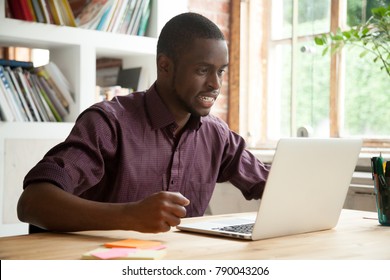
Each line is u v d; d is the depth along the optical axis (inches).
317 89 121.4
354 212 71.4
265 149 131.8
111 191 64.3
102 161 59.0
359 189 96.7
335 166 54.3
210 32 60.9
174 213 47.5
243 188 74.8
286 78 129.2
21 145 101.0
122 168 62.9
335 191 55.7
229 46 136.2
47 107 106.4
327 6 119.5
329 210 55.9
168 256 41.8
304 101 124.1
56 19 104.7
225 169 75.1
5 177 99.1
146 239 49.3
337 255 43.8
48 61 109.4
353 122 115.4
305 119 123.9
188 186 69.7
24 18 100.2
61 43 106.2
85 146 57.4
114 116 62.1
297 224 52.8
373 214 69.4
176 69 62.0
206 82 61.3
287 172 48.8
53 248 44.6
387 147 109.3
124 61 128.5
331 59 118.1
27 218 52.1
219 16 134.1
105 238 49.4
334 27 117.7
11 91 100.8
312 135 116.4
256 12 133.7
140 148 63.9
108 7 113.5
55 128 105.3
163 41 63.3
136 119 64.2
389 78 108.8
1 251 43.3
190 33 60.9
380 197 59.7
